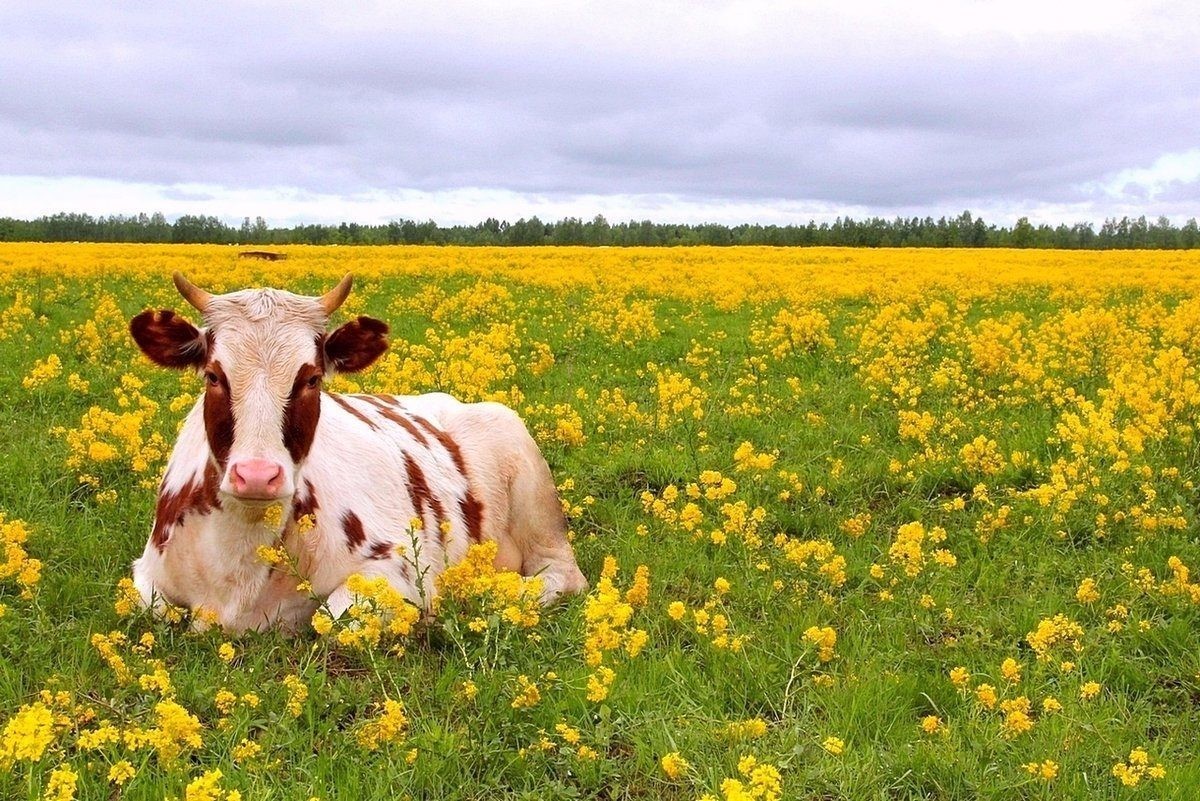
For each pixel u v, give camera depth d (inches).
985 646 181.9
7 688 152.0
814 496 266.4
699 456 303.9
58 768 125.0
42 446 293.6
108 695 148.9
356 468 195.5
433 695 157.2
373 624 151.9
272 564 177.2
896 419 358.0
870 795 136.8
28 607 181.2
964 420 352.5
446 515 208.1
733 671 166.9
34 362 452.4
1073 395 368.2
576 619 184.9
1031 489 268.2
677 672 165.6
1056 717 152.9
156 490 249.4
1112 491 258.2
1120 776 134.2
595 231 4212.6
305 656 166.9
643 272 1215.6
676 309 783.7
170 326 172.2
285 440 167.2
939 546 239.6
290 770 135.9
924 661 175.9
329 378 184.9
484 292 788.6
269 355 168.1
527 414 347.6
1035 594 203.9
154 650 168.9
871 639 182.1
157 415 331.6
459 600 173.3
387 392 329.4
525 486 226.1
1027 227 4065.0
